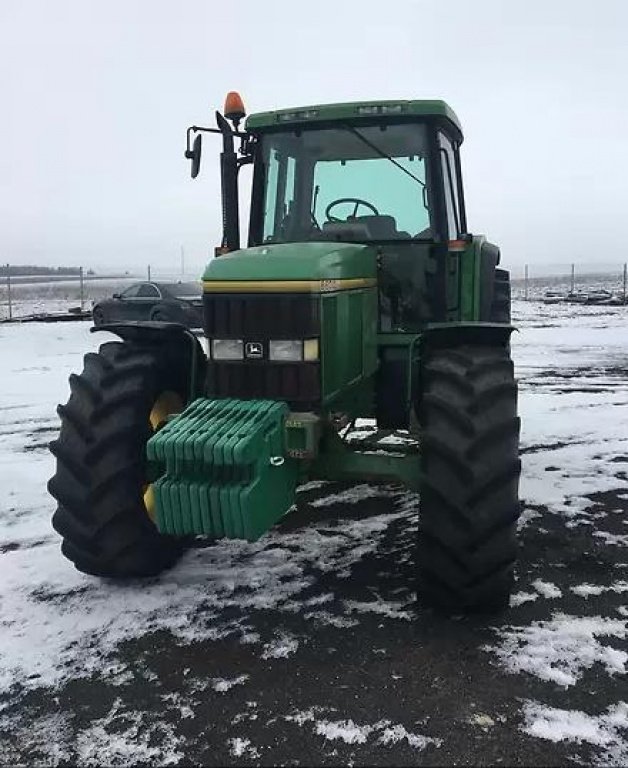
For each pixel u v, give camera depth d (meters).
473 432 3.38
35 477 6.14
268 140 4.71
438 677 3.04
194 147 4.37
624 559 4.21
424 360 3.80
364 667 3.13
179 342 4.26
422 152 4.50
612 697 2.89
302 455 3.47
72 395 3.83
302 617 3.59
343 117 4.45
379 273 4.49
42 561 4.34
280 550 4.43
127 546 3.75
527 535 4.60
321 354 3.55
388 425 4.56
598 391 9.94
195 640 3.39
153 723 2.81
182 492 3.28
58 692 3.03
